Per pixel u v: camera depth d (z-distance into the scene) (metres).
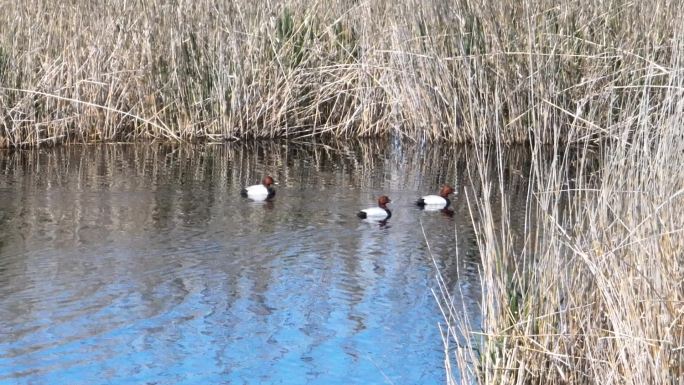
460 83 22.20
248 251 14.25
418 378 10.24
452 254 14.22
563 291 9.53
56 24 22.12
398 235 15.16
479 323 11.59
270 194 17.59
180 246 14.41
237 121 23.09
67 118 21.59
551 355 9.08
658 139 9.40
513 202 17.20
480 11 22.06
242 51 23.08
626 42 21.03
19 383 10.02
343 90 23.55
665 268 8.52
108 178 18.80
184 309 12.04
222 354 10.82
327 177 19.33
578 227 10.01
